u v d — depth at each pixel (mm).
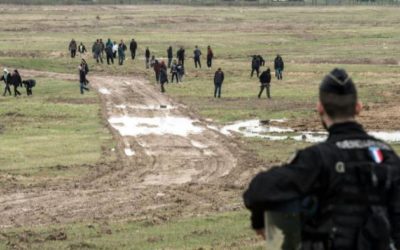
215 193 71625
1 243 51500
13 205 67688
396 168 14219
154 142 103812
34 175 82188
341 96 14609
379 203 13961
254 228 14508
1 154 94312
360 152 14211
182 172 83812
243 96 152250
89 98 151250
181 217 59344
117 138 106875
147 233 52531
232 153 95625
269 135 109938
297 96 150500
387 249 13695
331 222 13852
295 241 13961
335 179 13883
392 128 112500
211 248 46000
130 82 177875
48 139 105688
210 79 180750
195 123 121250
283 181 13805
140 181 78875
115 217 61250
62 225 57812
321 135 109250
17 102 143875
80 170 85062
